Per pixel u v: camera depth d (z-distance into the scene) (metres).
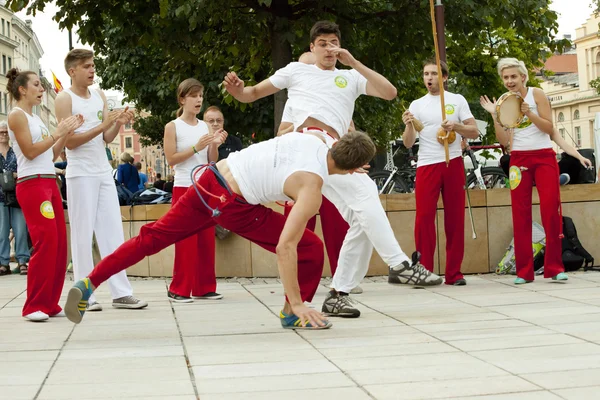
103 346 5.01
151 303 7.16
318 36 6.25
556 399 3.42
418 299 6.77
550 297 6.66
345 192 6.12
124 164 14.88
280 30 10.77
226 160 5.17
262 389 3.74
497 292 7.09
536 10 11.69
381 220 6.14
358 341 4.91
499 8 11.27
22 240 10.91
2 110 73.00
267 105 17.56
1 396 3.74
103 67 20.77
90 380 4.03
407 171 11.73
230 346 4.89
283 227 5.19
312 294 5.44
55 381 4.03
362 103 18.02
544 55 12.39
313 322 4.97
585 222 9.05
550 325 5.27
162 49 12.27
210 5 10.35
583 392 3.52
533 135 7.70
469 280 8.21
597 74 73.19
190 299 7.24
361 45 12.64
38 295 6.21
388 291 7.39
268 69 14.33
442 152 7.67
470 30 11.73
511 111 7.64
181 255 7.22
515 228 7.77
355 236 6.08
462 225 7.73
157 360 4.51
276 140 5.04
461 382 3.76
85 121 6.66
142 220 9.63
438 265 8.89
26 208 6.21
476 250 8.88
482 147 13.73
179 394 3.68
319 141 4.99
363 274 6.06
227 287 8.30
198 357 4.57
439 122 7.69
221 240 9.10
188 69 13.13
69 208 6.70
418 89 19.92
